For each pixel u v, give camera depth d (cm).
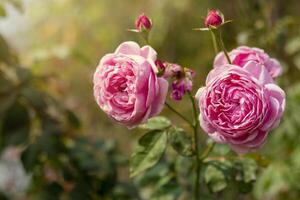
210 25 85
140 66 79
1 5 145
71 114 136
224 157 97
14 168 187
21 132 132
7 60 139
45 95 135
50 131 131
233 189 101
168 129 92
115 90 81
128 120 80
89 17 256
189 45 246
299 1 206
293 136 147
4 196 151
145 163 91
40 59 143
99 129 223
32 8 260
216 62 90
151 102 80
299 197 145
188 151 92
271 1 177
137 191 131
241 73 80
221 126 80
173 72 84
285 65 157
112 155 132
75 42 255
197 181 96
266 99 79
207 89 80
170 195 115
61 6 258
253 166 96
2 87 134
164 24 244
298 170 144
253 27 149
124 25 253
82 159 129
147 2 249
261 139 80
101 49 254
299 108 149
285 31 156
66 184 135
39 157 132
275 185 139
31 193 139
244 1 155
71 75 220
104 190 129
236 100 79
